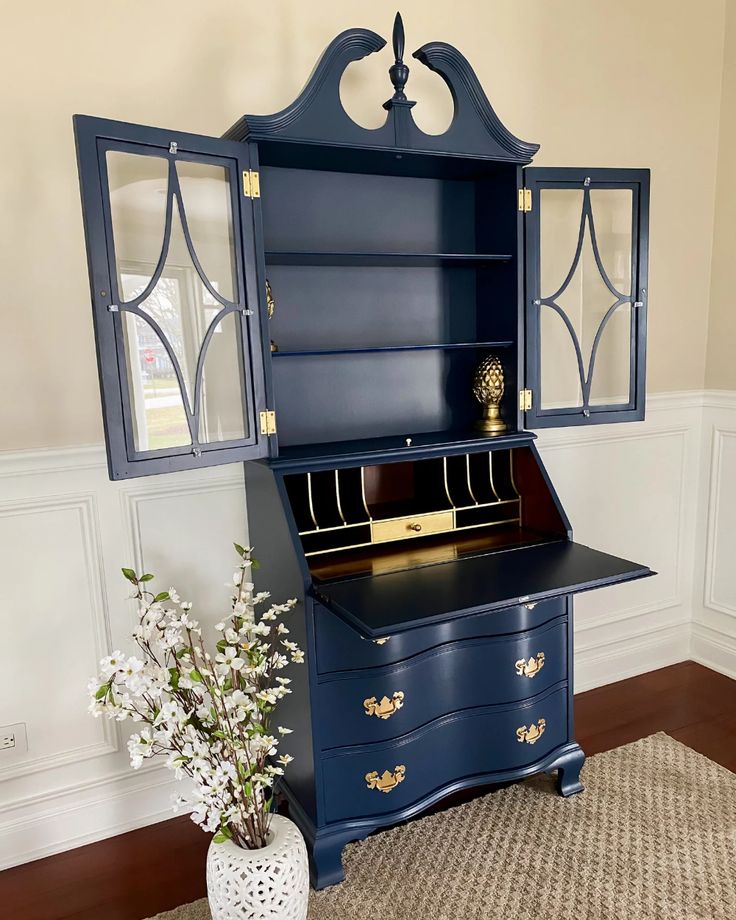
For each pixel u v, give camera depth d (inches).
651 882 67.3
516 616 74.1
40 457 69.6
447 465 85.2
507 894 66.6
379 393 82.7
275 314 76.6
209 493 78.6
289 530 66.8
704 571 111.8
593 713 98.9
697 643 114.0
